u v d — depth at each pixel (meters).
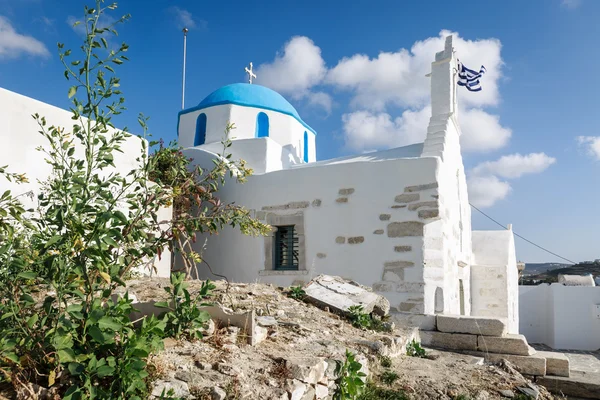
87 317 3.40
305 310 7.02
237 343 4.73
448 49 12.73
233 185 12.38
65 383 3.37
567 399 6.58
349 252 10.52
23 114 8.34
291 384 3.88
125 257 4.15
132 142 9.98
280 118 16.39
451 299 10.91
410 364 6.22
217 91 17.00
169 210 8.72
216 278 12.05
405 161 10.28
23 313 3.63
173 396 3.37
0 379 3.34
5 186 7.89
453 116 12.50
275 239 11.70
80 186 3.67
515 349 7.46
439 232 9.97
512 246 16.08
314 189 11.15
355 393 4.48
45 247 3.36
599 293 18.88
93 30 3.72
